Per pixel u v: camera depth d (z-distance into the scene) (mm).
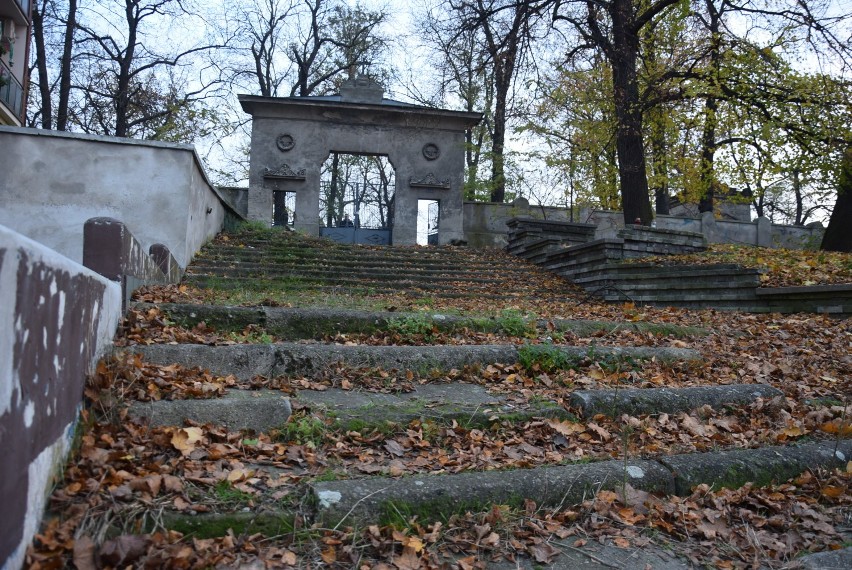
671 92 17594
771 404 4551
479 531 2758
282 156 20828
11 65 16438
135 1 24312
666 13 17578
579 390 4656
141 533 2365
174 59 25219
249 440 3279
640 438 3975
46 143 9398
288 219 28734
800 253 12180
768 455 3658
